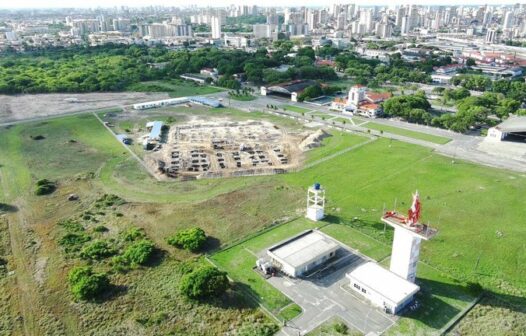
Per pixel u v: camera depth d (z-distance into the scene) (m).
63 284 65.12
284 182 104.81
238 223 84.38
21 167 113.69
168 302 61.03
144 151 127.56
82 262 70.69
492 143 131.62
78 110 176.88
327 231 81.06
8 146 130.75
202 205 92.12
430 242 76.31
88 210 89.38
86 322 57.44
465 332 55.06
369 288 60.69
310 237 75.50
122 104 189.62
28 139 137.75
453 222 83.12
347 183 103.19
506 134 137.62
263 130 149.75
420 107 166.62
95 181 104.75
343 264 70.38
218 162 119.00
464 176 105.69
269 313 58.72
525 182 101.38
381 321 57.09
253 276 67.06
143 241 74.44
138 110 178.88
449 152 123.81
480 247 74.38
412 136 140.25
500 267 68.62
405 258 61.94
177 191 99.50
